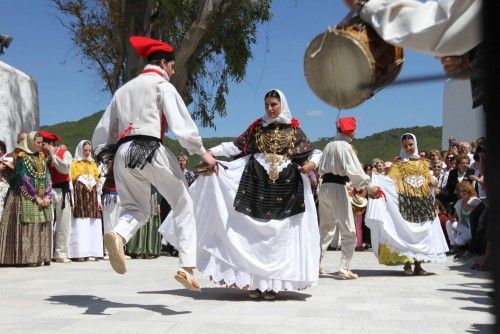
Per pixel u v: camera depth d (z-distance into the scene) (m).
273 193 5.70
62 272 8.48
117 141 5.18
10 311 4.98
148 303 5.44
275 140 5.76
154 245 11.66
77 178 10.83
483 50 1.52
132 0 13.96
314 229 5.78
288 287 5.63
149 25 14.20
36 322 4.47
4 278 7.59
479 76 1.65
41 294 6.01
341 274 7.80
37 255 9.43
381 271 8.88
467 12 1.86
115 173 5.08
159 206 12.22
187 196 5.04
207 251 5.75
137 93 5.01
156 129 4.99
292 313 4.96
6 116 11.38
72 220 10.73
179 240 5.03
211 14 13.34
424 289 6.68
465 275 8.27
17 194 9.33
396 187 8.12
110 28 19.00
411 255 8.01
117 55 18.53
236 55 17.16
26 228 9.35
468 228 10.62
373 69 2.04
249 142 5.88
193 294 6.05
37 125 12.98
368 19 2.08
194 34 13.39
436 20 1.91
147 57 5.21
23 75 12.27
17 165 9.36
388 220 8.07
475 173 11.12
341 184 7.79
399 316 4.89
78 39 19.28
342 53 2.08
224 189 5.76
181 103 4.98
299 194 5.74
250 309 5.14
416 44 1.95
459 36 1.88
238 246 5.64
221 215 5.70
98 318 4.66
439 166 13.22
